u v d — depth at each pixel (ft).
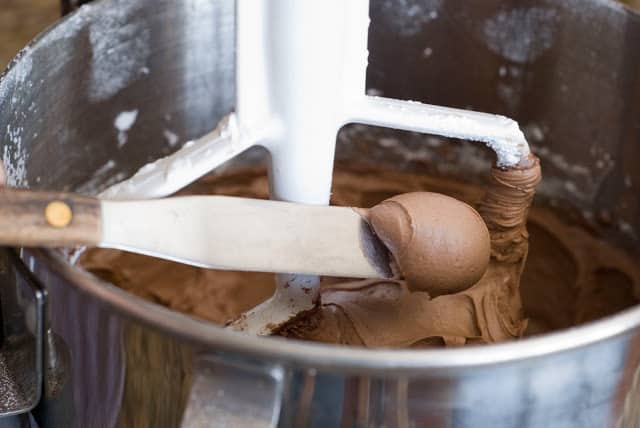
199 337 1.37
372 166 2.42
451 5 2.17
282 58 1.66
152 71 2.13
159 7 2.06
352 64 1.71
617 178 2.19
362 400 1.40
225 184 2.37
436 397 1.40
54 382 1.60
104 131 2.12
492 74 2.23
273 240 1.60
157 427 1.50
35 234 1.46
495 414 1.43
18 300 1.56
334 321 1.83
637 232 2.20
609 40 2.06
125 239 1.52
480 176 2.37
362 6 1.68
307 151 1.71
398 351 1.35
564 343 1.38
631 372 1.49
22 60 1.82
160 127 2.21
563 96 2.19
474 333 1.86
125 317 1.41
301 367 1.36
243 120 1.70
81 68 2.00
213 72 2.21
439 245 1.65
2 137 1.77
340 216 1.65
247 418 1.39
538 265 2.30
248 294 2.18
